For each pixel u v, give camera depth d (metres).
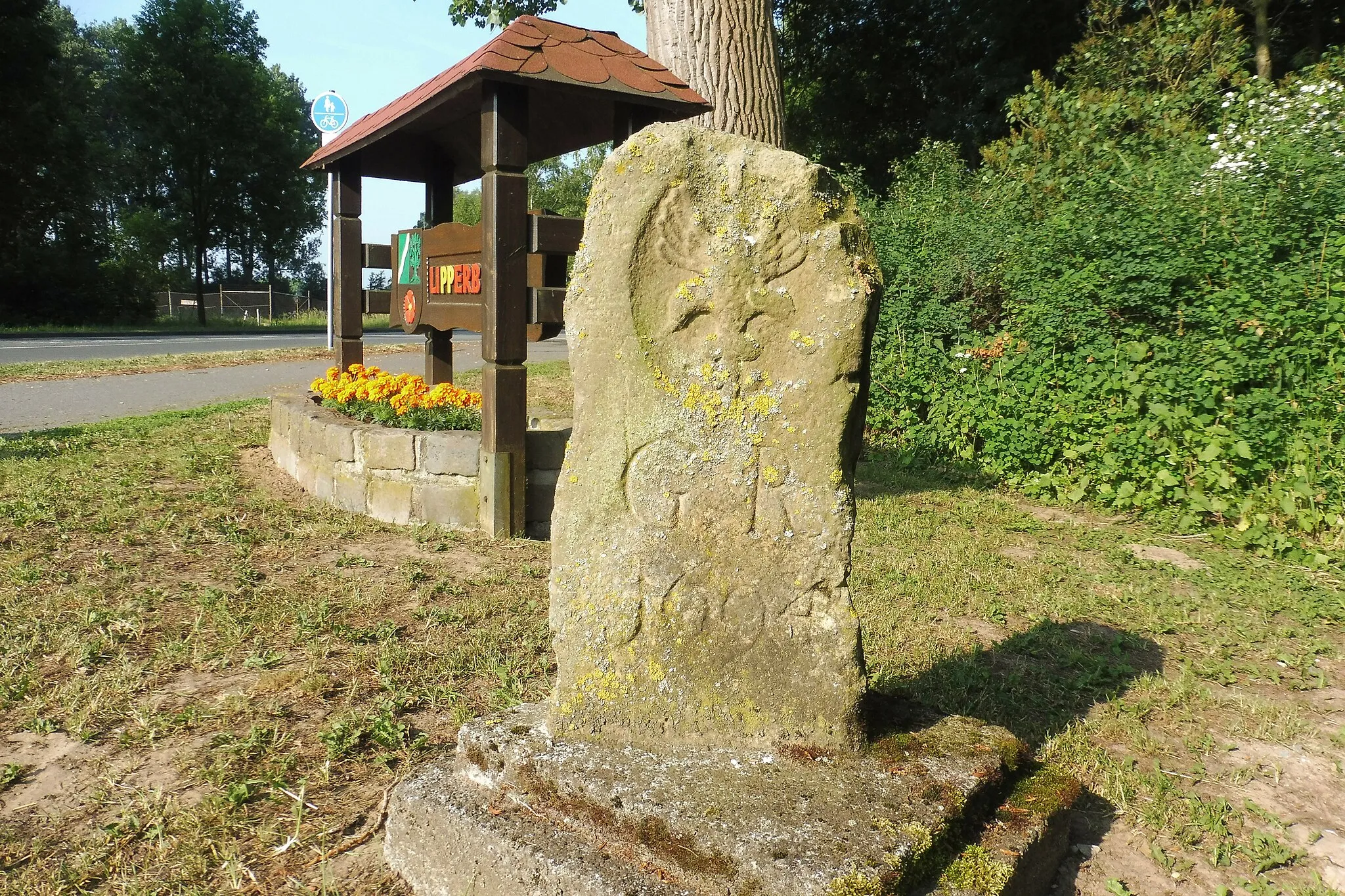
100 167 32.59
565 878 2.20
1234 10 13.18
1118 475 7.01
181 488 6.46
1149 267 6.77
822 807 2.31
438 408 6.70
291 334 25.67
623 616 2.63
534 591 4.72
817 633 2.63
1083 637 4.45
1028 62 18.86
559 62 5.41
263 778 2.94
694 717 2.62
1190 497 6.51
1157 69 12.54
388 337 22.44
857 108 22.30
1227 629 4.57
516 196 5.42
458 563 5.17
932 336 8.78
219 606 4.31
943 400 8.45
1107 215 7.38
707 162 2.60
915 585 5.11
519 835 2.35
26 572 4.58
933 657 4.14
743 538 2.64
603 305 2.63
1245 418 6.33
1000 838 2.44
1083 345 7.28
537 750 2.54
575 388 2.69
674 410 2.62
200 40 34.19
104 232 34.28
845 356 2.58
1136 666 4.13
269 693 3.50
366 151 7.85
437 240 6.67
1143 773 3.23
